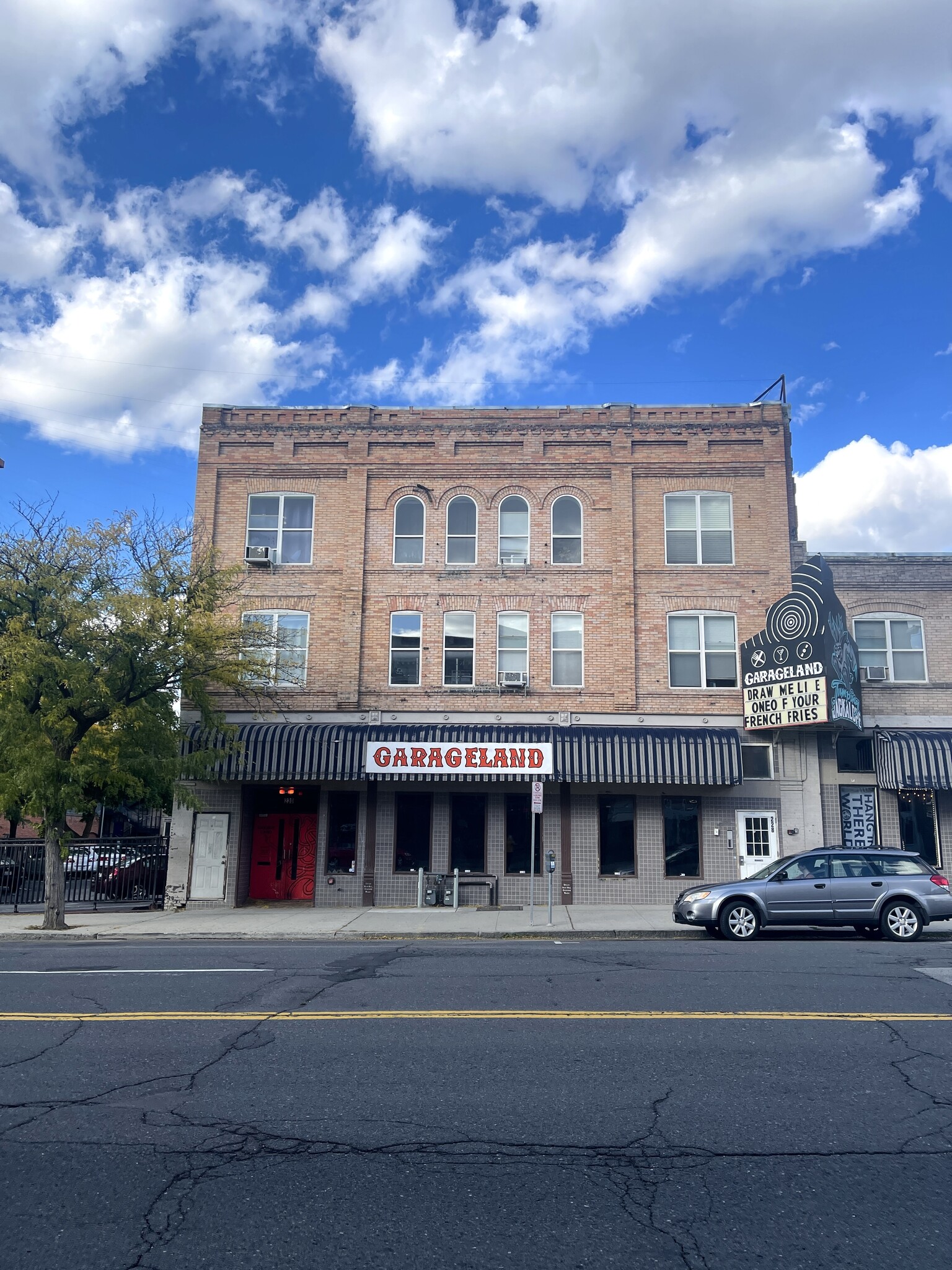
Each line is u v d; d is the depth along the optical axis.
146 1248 4.35
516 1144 5.61
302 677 22.70
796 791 21.69
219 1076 6.90
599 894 21.47
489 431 23.61
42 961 12.59
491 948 14.11
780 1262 4.25
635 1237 4.47
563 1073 6.96
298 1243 4.40
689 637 22.62
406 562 23.22
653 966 11.59
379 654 22.73
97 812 33.72
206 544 23.00
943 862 21.53
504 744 21.05
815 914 14.98
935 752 20.81
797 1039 7.91
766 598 22.61
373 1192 4.95
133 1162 5.34
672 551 23.00
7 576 17.66
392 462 23.61
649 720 22.03
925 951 13.02
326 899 21.70
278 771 21.05
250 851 22.78
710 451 23.31
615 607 22.62
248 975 11.02
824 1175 5.18
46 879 18.39
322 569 23.20
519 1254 4.31
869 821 21.88
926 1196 4.92
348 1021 8.51
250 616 23.02
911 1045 7.72
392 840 21.91
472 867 21.83
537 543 23.09
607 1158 5.41
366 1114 6.11
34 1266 4.19
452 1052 7.51
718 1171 5.23
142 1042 7.83
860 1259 4.28
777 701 21.08
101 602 17.98
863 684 22.30
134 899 22.53
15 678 17.00
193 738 21.02
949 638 22.56
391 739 21.22
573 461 23.39
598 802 21.88
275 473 23.75
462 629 22.84
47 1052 7.54
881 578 22.88
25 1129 5.85
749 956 12.50
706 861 21.53
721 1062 7.24
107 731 19.00
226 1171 5.21
